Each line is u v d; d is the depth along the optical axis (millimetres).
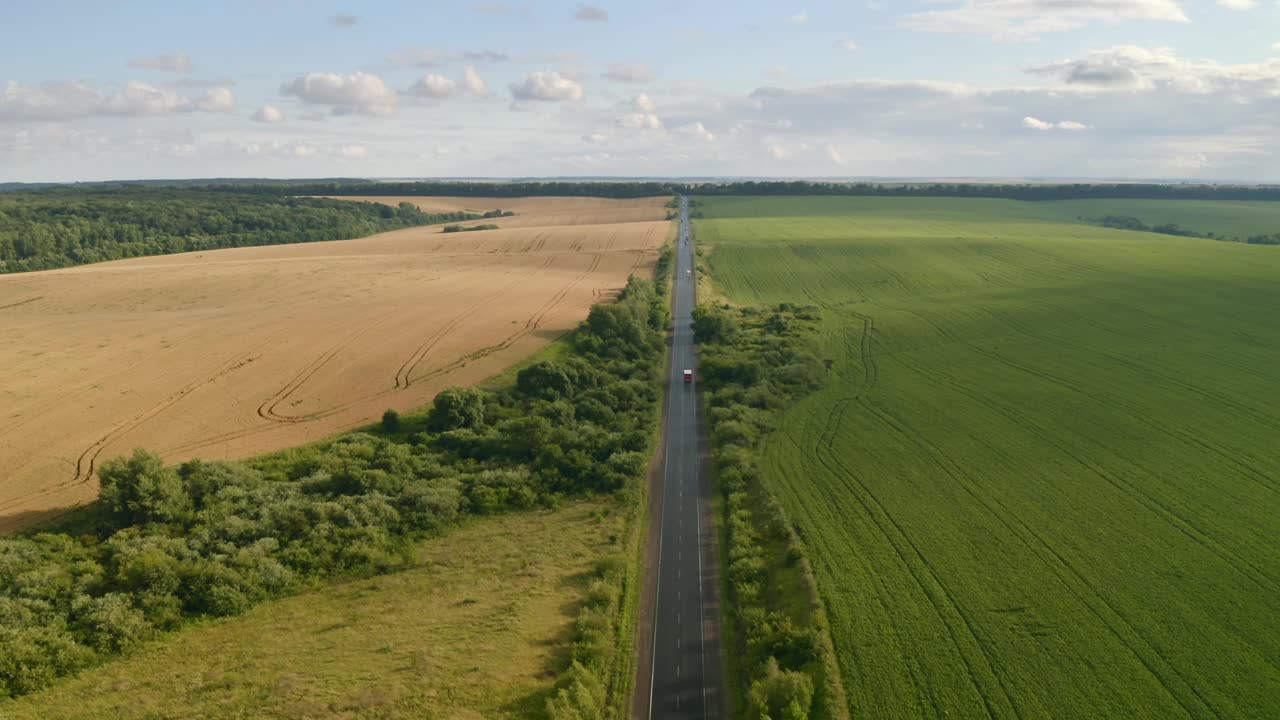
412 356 100062
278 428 77562
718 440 81750
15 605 46875
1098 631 48625
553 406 84438
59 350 94875
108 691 43406
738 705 45281
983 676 45219
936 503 65812
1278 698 42438
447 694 43594
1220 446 73188
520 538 63156
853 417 86375
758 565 58188
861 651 47750
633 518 66438
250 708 42094
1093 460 72000
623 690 46281
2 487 62844
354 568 57719
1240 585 52500
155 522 58219
